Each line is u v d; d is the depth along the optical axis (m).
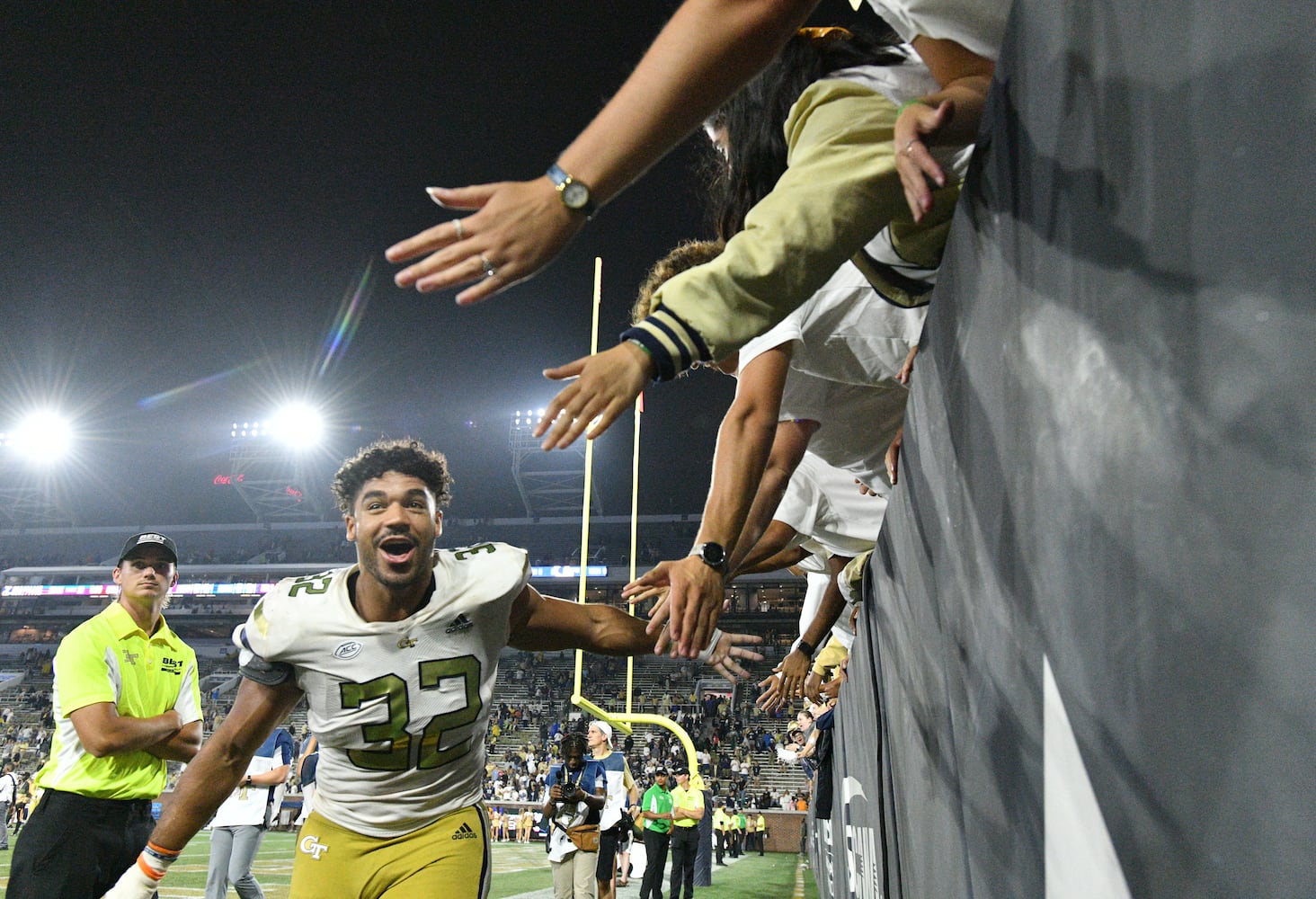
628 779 7.51
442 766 2.23
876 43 1.53
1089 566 0.60
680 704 31.88
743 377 1.83
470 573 2.22
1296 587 0.36
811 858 14.53
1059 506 0.66
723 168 2.01
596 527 43.19
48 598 39.91
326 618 2.15
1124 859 0.56
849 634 4.39
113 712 3.05
